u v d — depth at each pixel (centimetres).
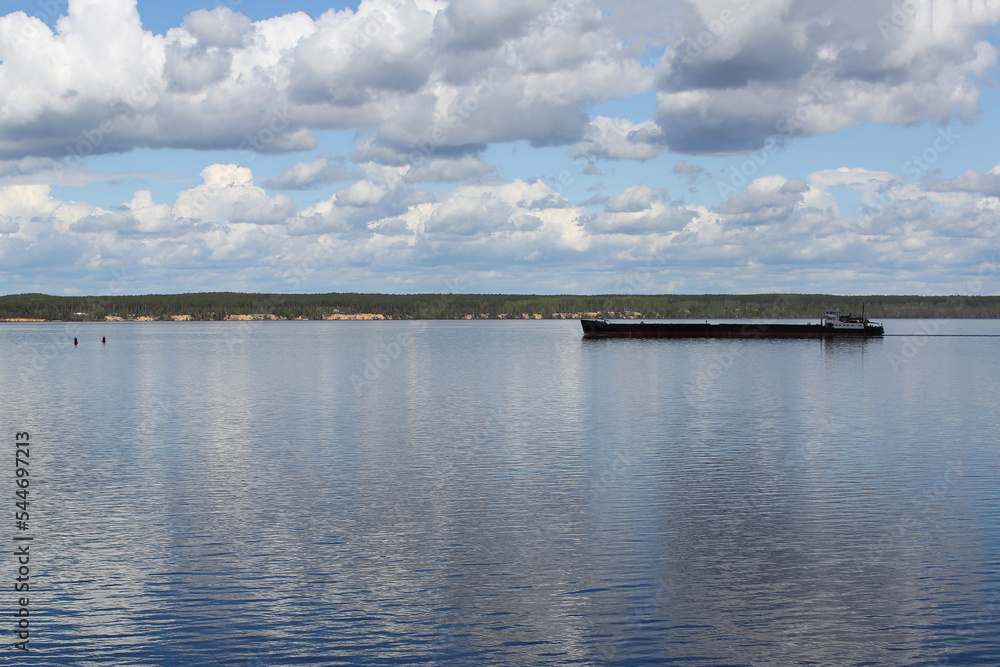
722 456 3688
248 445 4025
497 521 2608
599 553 2294
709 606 1933
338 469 3416
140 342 18925
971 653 1711
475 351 13888
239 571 2159
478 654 1719
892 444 4009
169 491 3023
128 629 1822
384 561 2233
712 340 17288
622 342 16912
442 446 3975
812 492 2972
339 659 1700
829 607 1927
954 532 2466
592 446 3962
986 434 4328
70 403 6028
